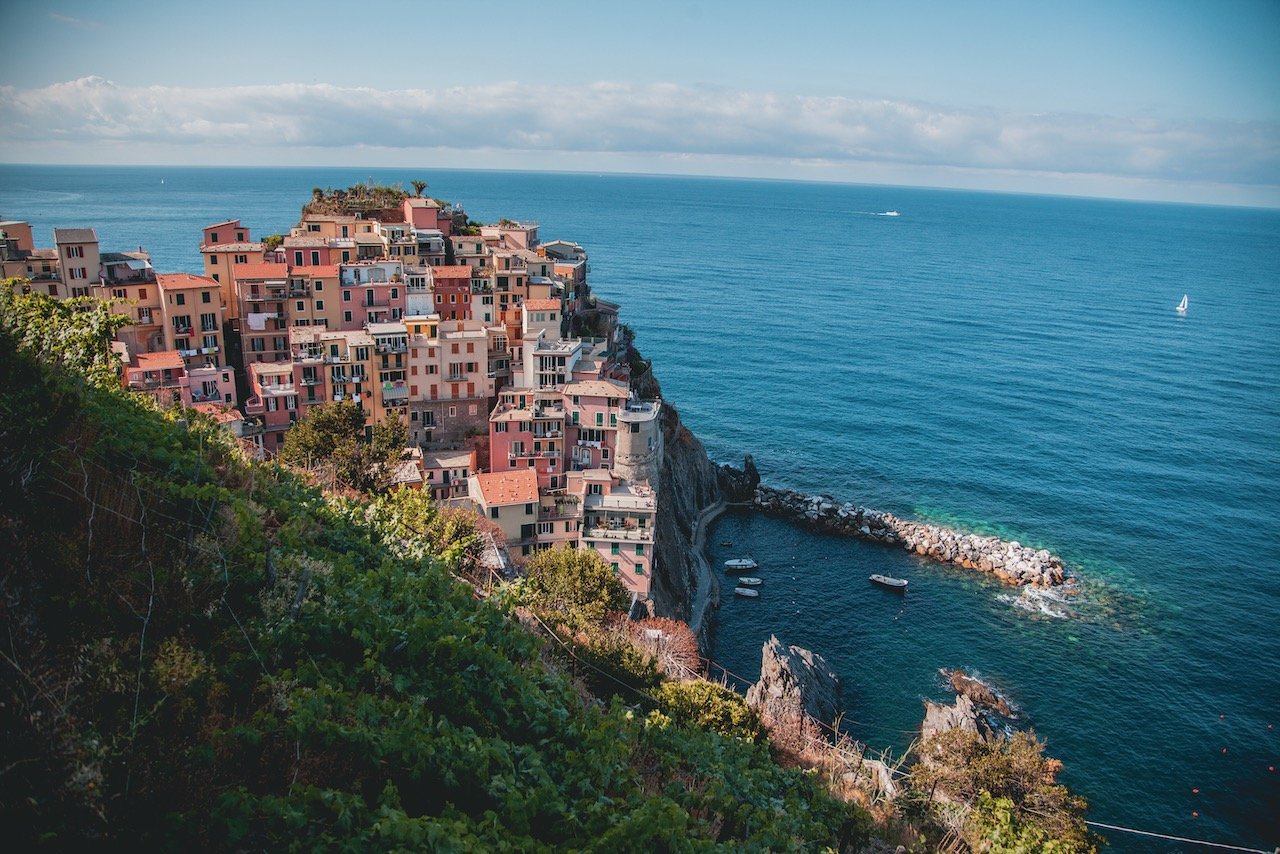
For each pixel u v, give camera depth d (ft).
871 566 356.38
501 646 87.15
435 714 68.90
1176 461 482.69
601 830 61.00
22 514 59.82
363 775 54.54
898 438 510.99
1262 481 455.22
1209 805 226.79
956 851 110.11
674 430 402.93
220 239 393.91
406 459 309.63
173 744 49.29
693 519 384.68
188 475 85.92
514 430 322.34
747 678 277.23
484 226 513.45
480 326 369.50
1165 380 653.30
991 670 282.56
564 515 293.23
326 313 366.02
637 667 132.77
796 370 652.07
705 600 317.83
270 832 45.37
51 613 54.34
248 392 354.95
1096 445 506.07
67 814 40.42
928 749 173.17
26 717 42.55
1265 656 296.51
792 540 379.96
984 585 342.03
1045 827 147.13
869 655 289.94
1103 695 270.67
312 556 86.58
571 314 430.20
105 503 65.77
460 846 47.98
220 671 58.03
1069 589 339.36
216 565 68.28
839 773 127.03
